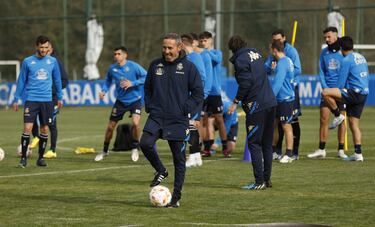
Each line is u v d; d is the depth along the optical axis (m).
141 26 114.31
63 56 120.25
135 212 26.47
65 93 105.56
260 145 31.61
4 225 24.36
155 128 27.84
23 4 118.19
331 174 36.12
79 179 35.25
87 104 104.75
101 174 37.09
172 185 33.34
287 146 41.47
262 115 31.17
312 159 43.12
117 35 114.94
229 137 45.66
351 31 99.38
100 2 113.50
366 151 47.38
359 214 25.77
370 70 96.56
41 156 41.00
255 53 31.45
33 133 46.69
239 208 27.12
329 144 52.78
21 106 107.50
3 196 30.19
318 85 94.88
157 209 27.03
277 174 36.25
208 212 26.39
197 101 27.56
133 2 113.50
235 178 35.16
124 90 43.50
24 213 26.45
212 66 44.56
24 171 38.53
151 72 27.88
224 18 107.81
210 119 45.50
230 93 97.38
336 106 41.84
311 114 85.94
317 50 103.19
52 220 25.14
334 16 97.50
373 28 98.81
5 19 113.81
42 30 120.75
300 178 34.78
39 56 40.75
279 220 24.84
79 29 119.81
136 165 41.16
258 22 106.38
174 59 27.59
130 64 44.19
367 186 32.12
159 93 27.61
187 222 24.59
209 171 37.84
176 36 27.52
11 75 118.06
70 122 78.19
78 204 28.20
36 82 40.34
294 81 42.06
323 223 24.30
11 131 67.69
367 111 89.94
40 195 30.41
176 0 110.88
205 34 43.81
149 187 32.53
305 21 103.88
